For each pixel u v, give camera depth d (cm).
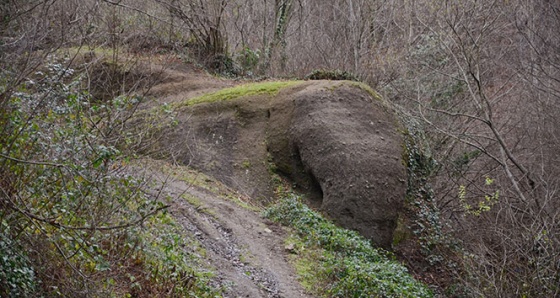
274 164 1232
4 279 514
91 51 729
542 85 1517
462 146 1659
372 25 2050
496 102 1708
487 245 1175
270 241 1011
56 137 592
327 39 2047
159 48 1582
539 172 1428
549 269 914
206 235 946
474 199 1502
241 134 1265
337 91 1249
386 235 1146
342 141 1174
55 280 559
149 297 667
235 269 884
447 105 1683
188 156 1190
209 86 1444
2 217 513
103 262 545
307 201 1188
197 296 716
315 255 995
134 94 739
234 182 1187
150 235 745
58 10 677
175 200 991
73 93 648
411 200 1266
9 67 551
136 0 1470
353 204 1130
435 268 1184
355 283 912
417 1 1905
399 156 1214
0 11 558
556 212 1069
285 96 1287
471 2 1678
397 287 935
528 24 1611
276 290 866
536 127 1527
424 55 1752
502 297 919
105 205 604
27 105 583
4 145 541
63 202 569
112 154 579
